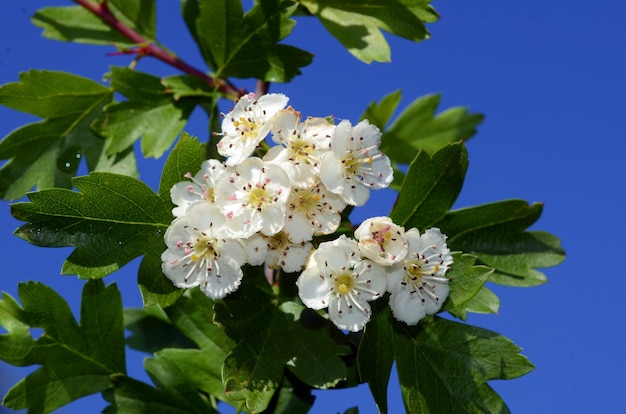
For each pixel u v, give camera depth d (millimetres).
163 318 346
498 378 291
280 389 315
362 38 322
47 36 341
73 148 334
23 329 305
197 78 333
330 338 290
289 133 284
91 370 311
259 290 291
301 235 282
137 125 330
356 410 315
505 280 308
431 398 290
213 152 327
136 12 346
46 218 282
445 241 297
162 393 312
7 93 330
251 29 322
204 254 283
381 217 281
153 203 286
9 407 302
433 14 323
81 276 282
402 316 286
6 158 330
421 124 390
